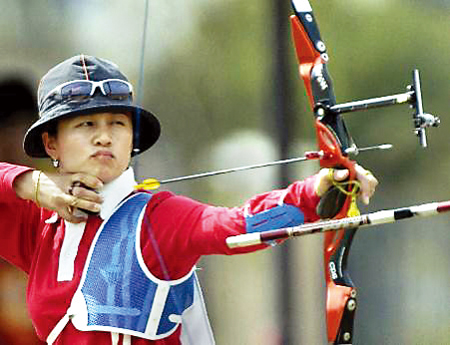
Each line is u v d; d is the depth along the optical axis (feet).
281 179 60.34
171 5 61.36
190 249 36.14
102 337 36.91
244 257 59.06
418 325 61.11
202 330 38.45
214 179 60.34
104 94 37.99
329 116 35.06
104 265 37.17
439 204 33.22
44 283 38.29
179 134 60.70
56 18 59.16
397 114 62.80
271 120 60.80
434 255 61.72
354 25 64.18
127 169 38.70
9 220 40.04
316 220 34.42
